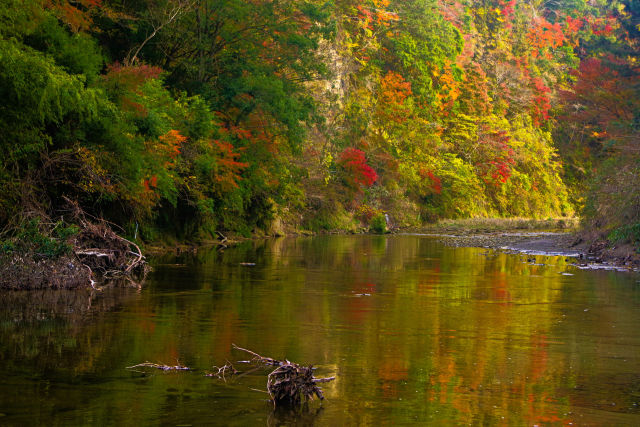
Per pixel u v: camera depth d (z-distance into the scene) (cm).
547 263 2697
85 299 1555
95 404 809
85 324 1266
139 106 2247
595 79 5256
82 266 1811
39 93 1702
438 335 1239
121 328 1239
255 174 3641
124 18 2872
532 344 1177
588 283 2022
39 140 1884
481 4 9550
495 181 7412
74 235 1836
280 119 3538
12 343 1097
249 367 991
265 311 1454
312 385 841
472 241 4138
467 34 8562
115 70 2303
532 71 8988
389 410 810
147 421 758
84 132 2036
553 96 8856
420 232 5397
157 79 2773
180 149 2864
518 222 6569
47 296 1579
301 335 1216
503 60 8762
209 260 2542
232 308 1481
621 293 1812
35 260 1719
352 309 1504
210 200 3027
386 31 7056
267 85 3416
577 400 858
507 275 2228
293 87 3878
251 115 3534
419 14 7219
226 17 3359
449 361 1045
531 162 8025
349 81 6209
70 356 1023
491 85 8231
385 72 6956
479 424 768
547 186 8044
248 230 4034
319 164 5159
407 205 6169
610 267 2536
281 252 3042
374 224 5397
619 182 3073
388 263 2617
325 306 1537
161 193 2686
